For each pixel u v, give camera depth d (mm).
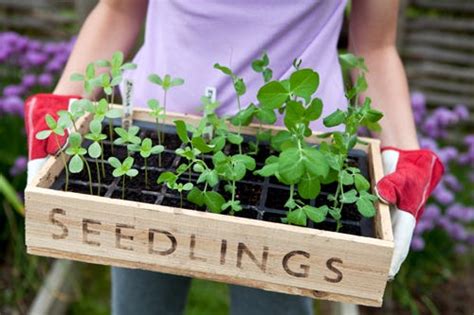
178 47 1089
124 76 1214
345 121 920
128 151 1012
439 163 1022
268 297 1167
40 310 1752
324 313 1887
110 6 1163
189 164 919
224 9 1032
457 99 2826
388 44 1134
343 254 825
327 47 1087
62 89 1114
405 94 1122
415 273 1980
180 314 1367
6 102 1850
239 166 869
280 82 888
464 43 2713
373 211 858
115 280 1252
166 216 840
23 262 1896
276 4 1025
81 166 867
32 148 974
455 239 2006
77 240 879
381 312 1908
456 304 1969
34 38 2758
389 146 1089
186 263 868
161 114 1053
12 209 1871
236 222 829
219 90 1085
